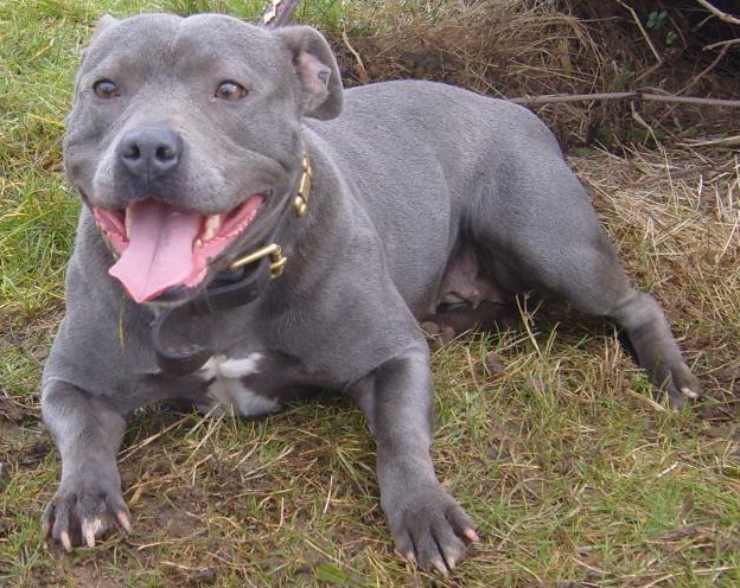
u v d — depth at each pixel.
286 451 1.29
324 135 1.42
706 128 1.89
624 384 1.43
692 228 1.70
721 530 1.22
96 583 1.16
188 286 1.13
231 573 1.16
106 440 1.25
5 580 1.16
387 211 1.43
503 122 1.56
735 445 1.33
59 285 1.56
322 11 1.96
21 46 1.95
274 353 1.28
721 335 1.51
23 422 1.36
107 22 1.27
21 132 1.77
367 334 1.30
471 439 1.32
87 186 1.18
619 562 1.18
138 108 1.15
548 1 2.00
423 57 1.92
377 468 1.23
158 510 1.22
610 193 1.77
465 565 1.17
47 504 1.22
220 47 1.18
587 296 1.50
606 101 1.88
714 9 1.73
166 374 1.27
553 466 1.29
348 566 1.17
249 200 1.18
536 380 1.41
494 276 1.57
